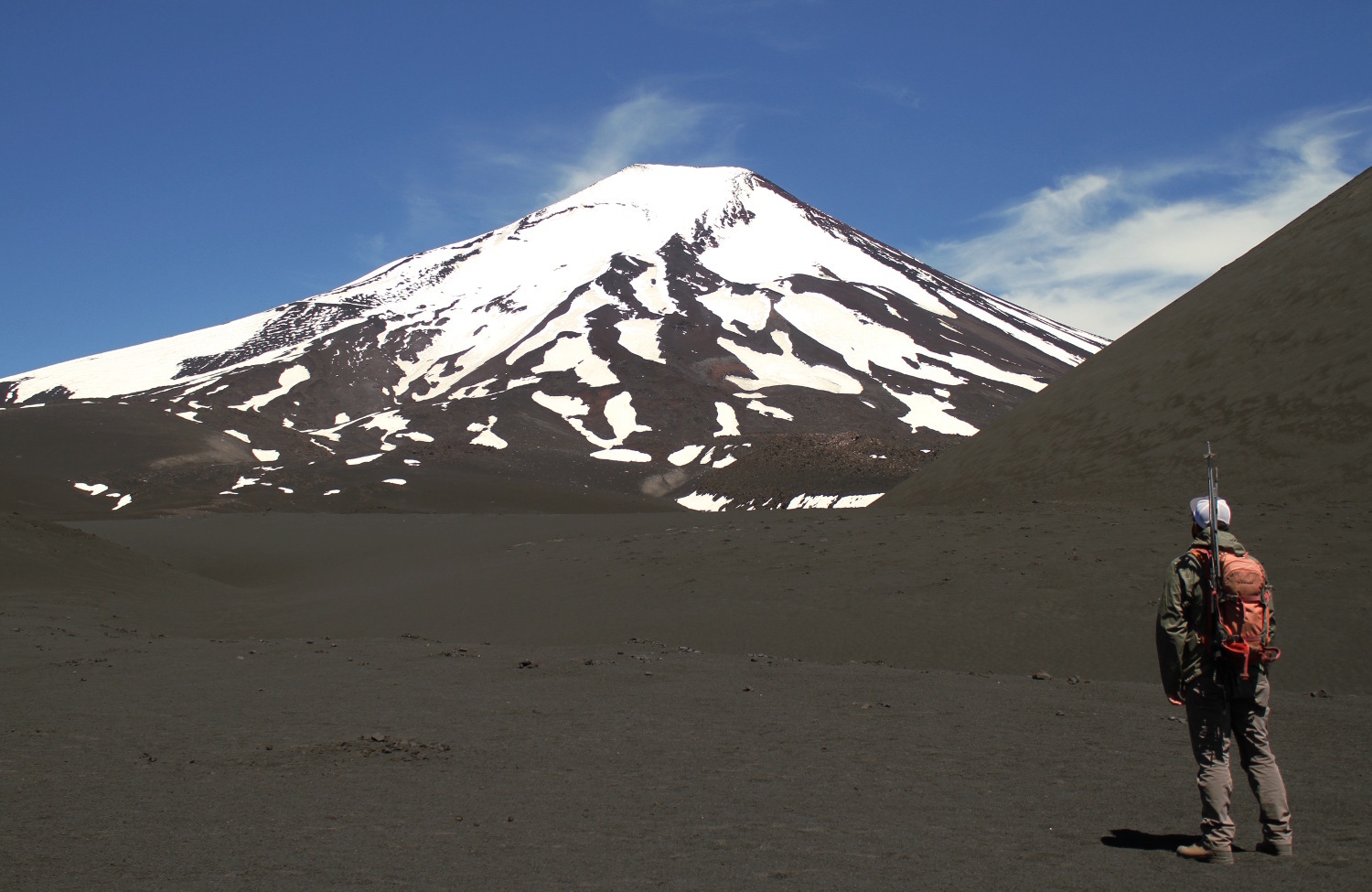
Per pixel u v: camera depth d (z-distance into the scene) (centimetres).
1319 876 506
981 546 2266
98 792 738
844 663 1439
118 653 1603
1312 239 3428
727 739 907
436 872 539
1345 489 2370
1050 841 584
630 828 626
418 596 2533
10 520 3108
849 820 636
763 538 2672
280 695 1180
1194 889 491
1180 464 2836
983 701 1102
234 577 3675
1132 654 1495
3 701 1152
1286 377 2911
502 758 841
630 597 2189
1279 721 972
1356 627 1488
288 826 639
